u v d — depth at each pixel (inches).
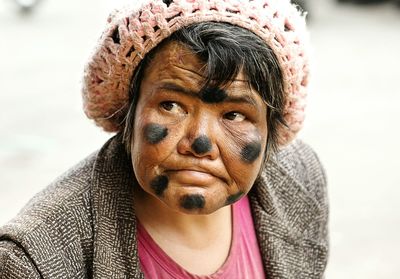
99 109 48.9
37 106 238.2
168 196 43.4
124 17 43.9
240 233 52.1
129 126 46.3
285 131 49.7
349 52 339.9
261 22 42.9
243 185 44.6
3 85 262.4
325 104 253.6
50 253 44.2
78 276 45.4
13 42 335.3
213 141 42.9
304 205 56.6
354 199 174.4
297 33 45.8
